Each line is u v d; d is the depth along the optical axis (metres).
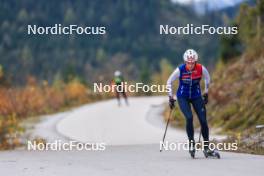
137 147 35.31
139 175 21.17
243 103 49.44
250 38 64.31
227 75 59.09
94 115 76.19
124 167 23.70
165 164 24.38
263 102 45.97
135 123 62.69
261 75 51.34
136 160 26.58
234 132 45.38
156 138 45.31
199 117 27.39
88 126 60.28
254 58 56.97
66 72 170.12
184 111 27.28
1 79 76.31
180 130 54.19
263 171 21.44
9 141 43.47
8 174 22.59
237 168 22.42
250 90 50.50
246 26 65.50
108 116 73.50
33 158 29.03
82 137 48.06
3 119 49.44
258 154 29.12
